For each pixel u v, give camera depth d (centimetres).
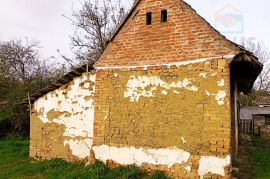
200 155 773
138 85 895
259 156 1241
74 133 1038
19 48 3038
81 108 1028
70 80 1065
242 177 880
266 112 2658
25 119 2014
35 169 984
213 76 777
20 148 1459
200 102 789
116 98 929
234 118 1091
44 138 1120
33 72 2916
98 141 945
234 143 1104
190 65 814
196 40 816
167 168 818
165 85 849
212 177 752
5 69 2617
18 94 2042
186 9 846
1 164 1134
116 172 859
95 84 977
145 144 861
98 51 2244
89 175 847
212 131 764
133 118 891
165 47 866
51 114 1108
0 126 1955
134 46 920
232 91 1058
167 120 834
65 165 1000
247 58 759
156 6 902
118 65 938
